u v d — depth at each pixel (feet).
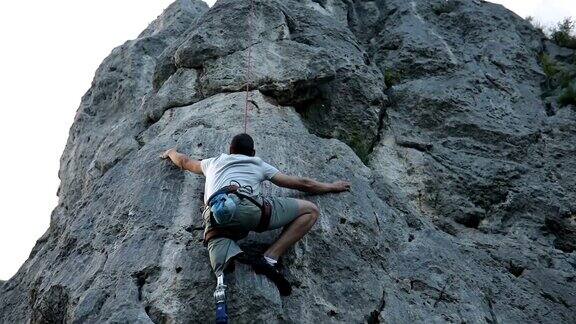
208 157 22.59
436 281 21.54
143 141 25.96
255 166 19.77
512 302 22.31
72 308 19.54
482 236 25.12
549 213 26.27
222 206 18.06
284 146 23.65
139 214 21.21
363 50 30.96
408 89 29.58
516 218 26.04
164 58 29.01
